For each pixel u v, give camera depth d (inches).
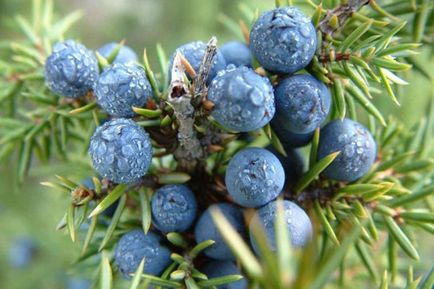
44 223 9.2
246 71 4.3
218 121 4.3
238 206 4.6
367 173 5.1
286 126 4.6
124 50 5.2
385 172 5.3
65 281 9.1
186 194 4.6
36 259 9.4
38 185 9.3
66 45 4.9
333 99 5.0
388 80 4.8
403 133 5.7
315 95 4.5
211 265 4.6
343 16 4.9
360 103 4.8
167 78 4.8
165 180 4.7
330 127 4.8
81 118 5.2
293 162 4.9
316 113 4.5
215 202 4.8
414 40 5.4
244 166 4.4
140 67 4.6
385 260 6.1
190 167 4.8
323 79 4.6
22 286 9.1
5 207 9.3
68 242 8.8
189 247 4.7
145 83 4.6
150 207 4.7
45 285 9.2
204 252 4.6
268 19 4.4
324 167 4.6
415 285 4.3
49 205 9.3
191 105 4.3
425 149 5.7
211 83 4.3
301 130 4.6
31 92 5.7
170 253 4.6
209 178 4.9
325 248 5.1
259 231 3.5
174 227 4.6
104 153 4.4
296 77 4.5
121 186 4.6
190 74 4.4
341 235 4.9
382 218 5.3
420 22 5.3
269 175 4.4
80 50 4.9
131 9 11.8
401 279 6.4
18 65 5.9
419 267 6.4
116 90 4.5
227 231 3.5
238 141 5.1
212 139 4.7
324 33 4.7
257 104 4.2
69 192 4.8
